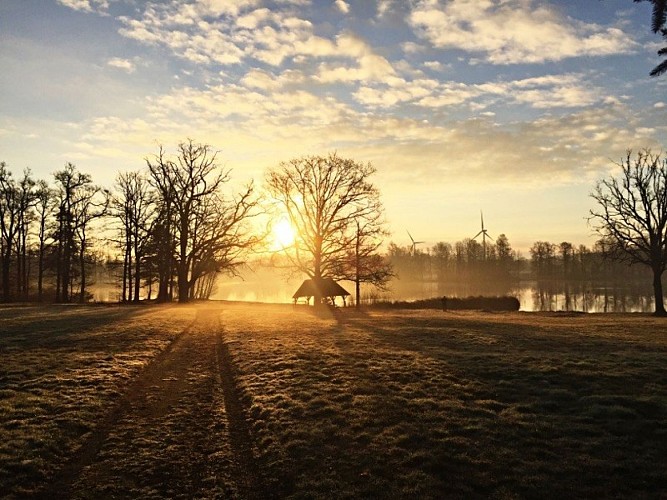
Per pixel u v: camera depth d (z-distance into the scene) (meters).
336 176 51.41
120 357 17.59
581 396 12.63
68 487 8.44
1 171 55.25
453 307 56.16
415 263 163.38
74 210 58.28
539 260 157.75
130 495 8.20
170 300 61.91
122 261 66.62
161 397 13.38
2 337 21.66
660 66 8.15
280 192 52.16
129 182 59.28
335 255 52.00
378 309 50.69
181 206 52.72
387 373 15.04
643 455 9.10
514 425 10.65
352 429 10.56
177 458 9.59
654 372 14.70
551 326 27.02
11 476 8.47
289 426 10.78
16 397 12.52
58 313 33.81
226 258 55.97
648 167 42.78
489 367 15.67
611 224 44.59
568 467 8.70
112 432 10.84
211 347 20.88
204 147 53.25
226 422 11.54
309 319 31.80
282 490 8.33
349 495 7.93
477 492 8.00
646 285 118.56
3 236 56.31
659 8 7.41
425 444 9.73
